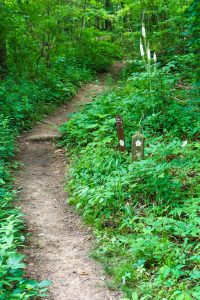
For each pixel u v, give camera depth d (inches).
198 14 315.9
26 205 234.1
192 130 286.4
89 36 752.3
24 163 310.2
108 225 197.5
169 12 591.5
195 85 343.0
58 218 216.5
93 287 154.3
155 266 160.1
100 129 304.7
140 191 214.4
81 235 196.2
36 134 373.7
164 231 174.7
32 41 521.3
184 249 159.9
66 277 161.5
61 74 583.5
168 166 209.9
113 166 243.3
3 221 203.8
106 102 362.6
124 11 681.6
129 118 313.6
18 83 485.4
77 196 233.1
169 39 573.3
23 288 141.8
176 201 197.8
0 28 465.4
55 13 592.7
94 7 812.6
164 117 305.9
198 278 144.7
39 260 174.6
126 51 709.3
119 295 148.4
